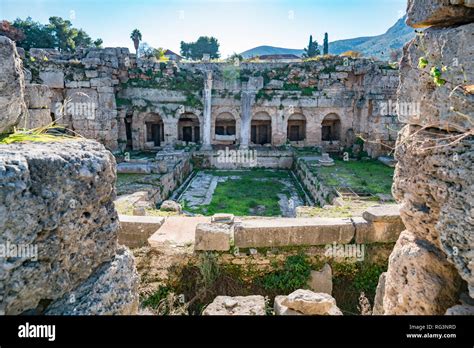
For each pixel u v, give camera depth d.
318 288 7.84
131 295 4.05
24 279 2.82
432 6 4.31
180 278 7.75
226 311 5.00
